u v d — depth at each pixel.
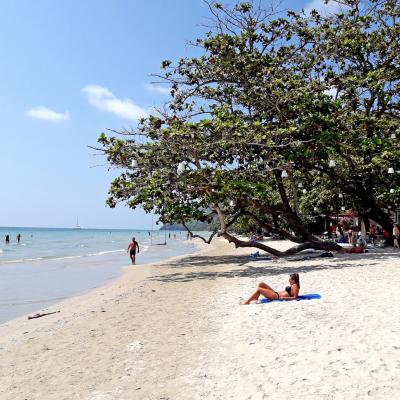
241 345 8.15
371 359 6.53
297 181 30.86
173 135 20.70
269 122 24.83
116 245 85.88
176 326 10.38
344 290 12.77
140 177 22.48
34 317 13.74
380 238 36.66
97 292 19.05
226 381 6.42
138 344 8.96
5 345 10.07
